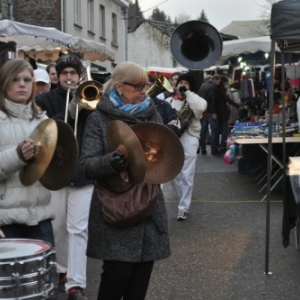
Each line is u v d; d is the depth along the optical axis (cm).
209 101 1455
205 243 658
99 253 357
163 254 365
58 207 474
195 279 541
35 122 372
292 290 509
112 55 1373
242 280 536
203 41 985
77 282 464
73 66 487
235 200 898
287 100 1211
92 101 461
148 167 359
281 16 523
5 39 1036
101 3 3120
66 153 348
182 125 728
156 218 363
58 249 490
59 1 2539
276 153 1003
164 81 573
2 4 1858
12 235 364
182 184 761
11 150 340
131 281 368
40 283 279
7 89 364
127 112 365
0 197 359
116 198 350
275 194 942
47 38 1020
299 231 617
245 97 1719
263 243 651
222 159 1366
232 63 1844
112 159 339
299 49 652
